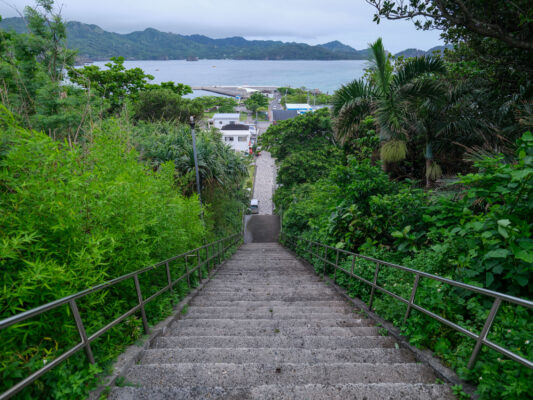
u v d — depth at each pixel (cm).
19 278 227
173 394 229
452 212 414
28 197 240
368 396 225
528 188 295
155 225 395
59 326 243
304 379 255
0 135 250
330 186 761
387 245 594
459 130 802
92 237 260
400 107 829
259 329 379
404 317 347
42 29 757
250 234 2367
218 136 1528
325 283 681
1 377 190
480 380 217
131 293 364
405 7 598
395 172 1052
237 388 234
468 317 299
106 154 409
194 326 405
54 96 656
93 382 235
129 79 2545
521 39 563
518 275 277
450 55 909
